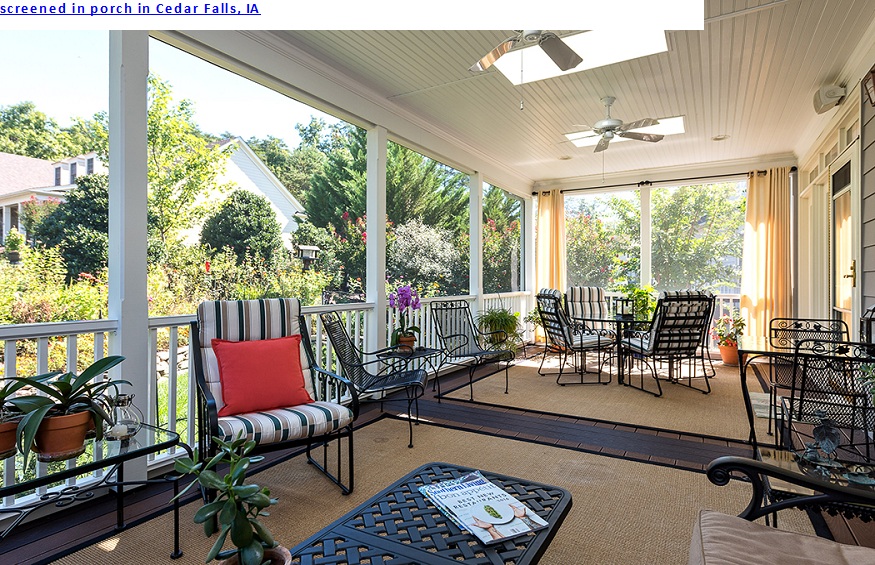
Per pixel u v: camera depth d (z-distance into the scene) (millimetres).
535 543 1258
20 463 2211
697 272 7148
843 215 4449
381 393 4281
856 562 1105
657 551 1893
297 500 2336
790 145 5906
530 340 7969
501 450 3039
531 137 5617
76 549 1908
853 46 3443
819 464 1550
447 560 1185
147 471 2564
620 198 7711
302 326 2891
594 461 2852
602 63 3674
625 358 6113
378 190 4430
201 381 2279
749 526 1275
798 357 2467
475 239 6305
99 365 1906
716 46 3439
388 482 2549
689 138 5629
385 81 4066
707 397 4438
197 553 1885
